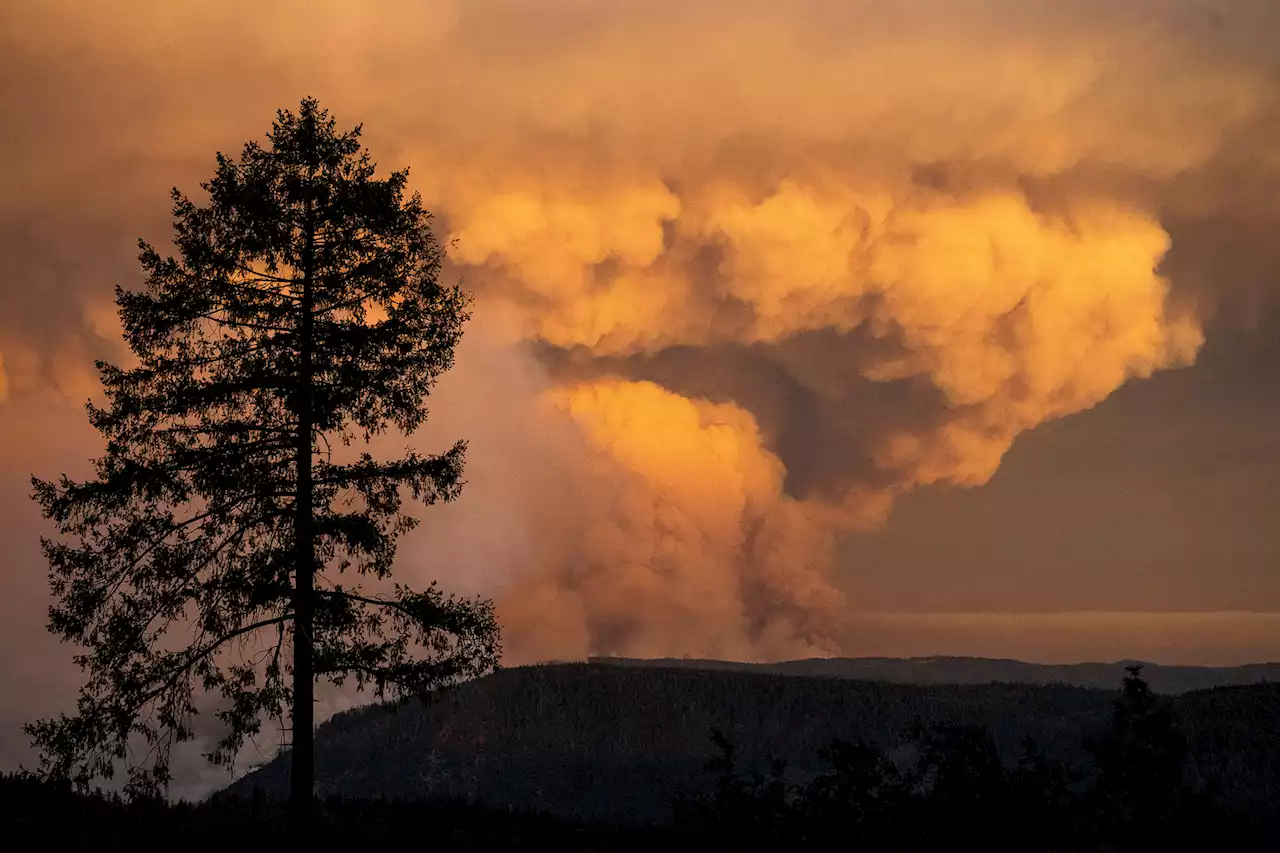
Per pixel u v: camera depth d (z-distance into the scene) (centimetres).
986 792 9431
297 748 7275
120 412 7325
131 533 7225
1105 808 9269
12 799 8369
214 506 7350
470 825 9869
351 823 9344
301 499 7419
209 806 9269
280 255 7588
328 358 7544
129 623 7169
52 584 7212
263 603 7269
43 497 7269
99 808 8575
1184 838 9081
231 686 7338
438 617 7531
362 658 7438
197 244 7506
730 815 10469
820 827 10175
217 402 7369
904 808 9981
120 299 7488
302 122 7912
